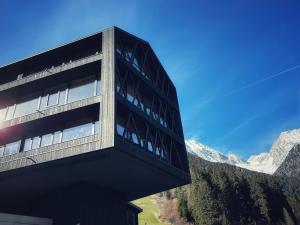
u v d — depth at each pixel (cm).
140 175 3381
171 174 3506
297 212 10756
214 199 9662
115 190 3716
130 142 3027
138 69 3778
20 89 3544
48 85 3466
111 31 3341
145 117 3350
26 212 3553
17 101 3612
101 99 2941
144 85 3638
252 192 10431
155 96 3891
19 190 3441
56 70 3362
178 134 4128
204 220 9450
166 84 4381
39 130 3266
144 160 3058
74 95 3234
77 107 3022
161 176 3500
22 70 3903
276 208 10331
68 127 3100
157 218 11431
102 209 3422
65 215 3244
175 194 13038
